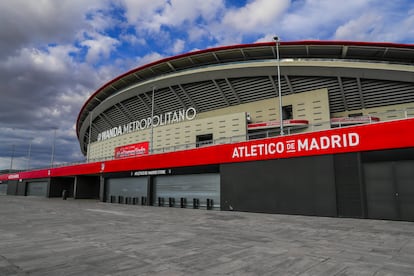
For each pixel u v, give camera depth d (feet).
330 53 115.44
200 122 132.26
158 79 144.87
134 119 179.22
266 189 59.88
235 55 129.39
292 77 116.67
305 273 17.70
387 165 45.80
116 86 175.32
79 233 33.96
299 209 54.60
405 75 98.02
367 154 47.85
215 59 135.13
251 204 61.82
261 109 125.49
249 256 22.13
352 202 48.65
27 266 19.34
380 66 99.96
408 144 43.50
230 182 66.33
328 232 34.19
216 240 29.12
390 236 31.19
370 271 18.07
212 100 139.54
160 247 25.57
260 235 32.22
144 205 89.15
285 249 24.70
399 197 44.21
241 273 17.71
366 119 97.81
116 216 55.06
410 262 20.31
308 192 53.83
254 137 125.08
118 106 180.34
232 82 128.77
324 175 52.19
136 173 93.56
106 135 196.24
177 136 139.95
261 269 18.58
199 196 75.00
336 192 50.49
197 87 138.51
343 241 28.37
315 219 47.88
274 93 123.95
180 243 27.50
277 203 57.77
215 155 70.54
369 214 46.73
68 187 158.51
